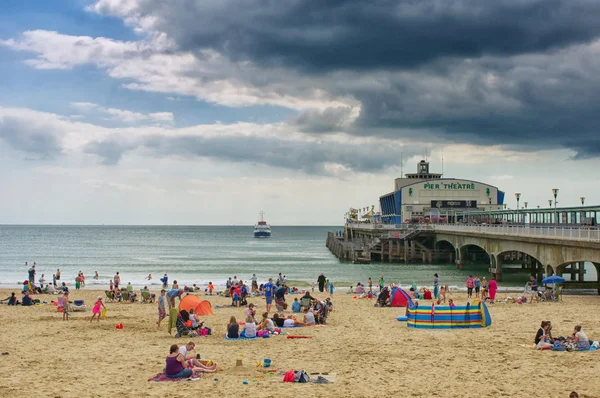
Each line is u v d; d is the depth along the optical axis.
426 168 122.50
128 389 14.95
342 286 52.75
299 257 103.31
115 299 39.00
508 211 76.94
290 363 18.27
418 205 100.94
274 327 25.12
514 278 60.47
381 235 83.12
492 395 14.41
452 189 101.12
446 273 65.88
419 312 25.73
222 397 14.23
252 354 19.81
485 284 38.84
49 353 19.95
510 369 17.12
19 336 23.78
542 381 15.68
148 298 38.19
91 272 73.19
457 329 25.00
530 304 34.25
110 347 21.22
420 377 16.27
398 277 61.97
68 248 136.12
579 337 19.94
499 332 24.00
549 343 20.20
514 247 51.34
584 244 37.81
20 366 17.72
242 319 29.27
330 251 123.44
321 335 23.84
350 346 21.27
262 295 41.69
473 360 18.47
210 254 113.25
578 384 15.34
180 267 80.56
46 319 29.31
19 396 14.16
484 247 60.22
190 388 15.07
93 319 29.33
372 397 14.27
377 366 17.73
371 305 34.88
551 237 43.22
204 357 19.23
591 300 36.84
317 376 16.17
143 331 25.42
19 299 39.62
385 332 24.48
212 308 33.91
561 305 33.69
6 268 79.50
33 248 135.88
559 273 43.00
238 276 66.25
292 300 38.66
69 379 16.00
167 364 16.19
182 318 24.31
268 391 14.77
